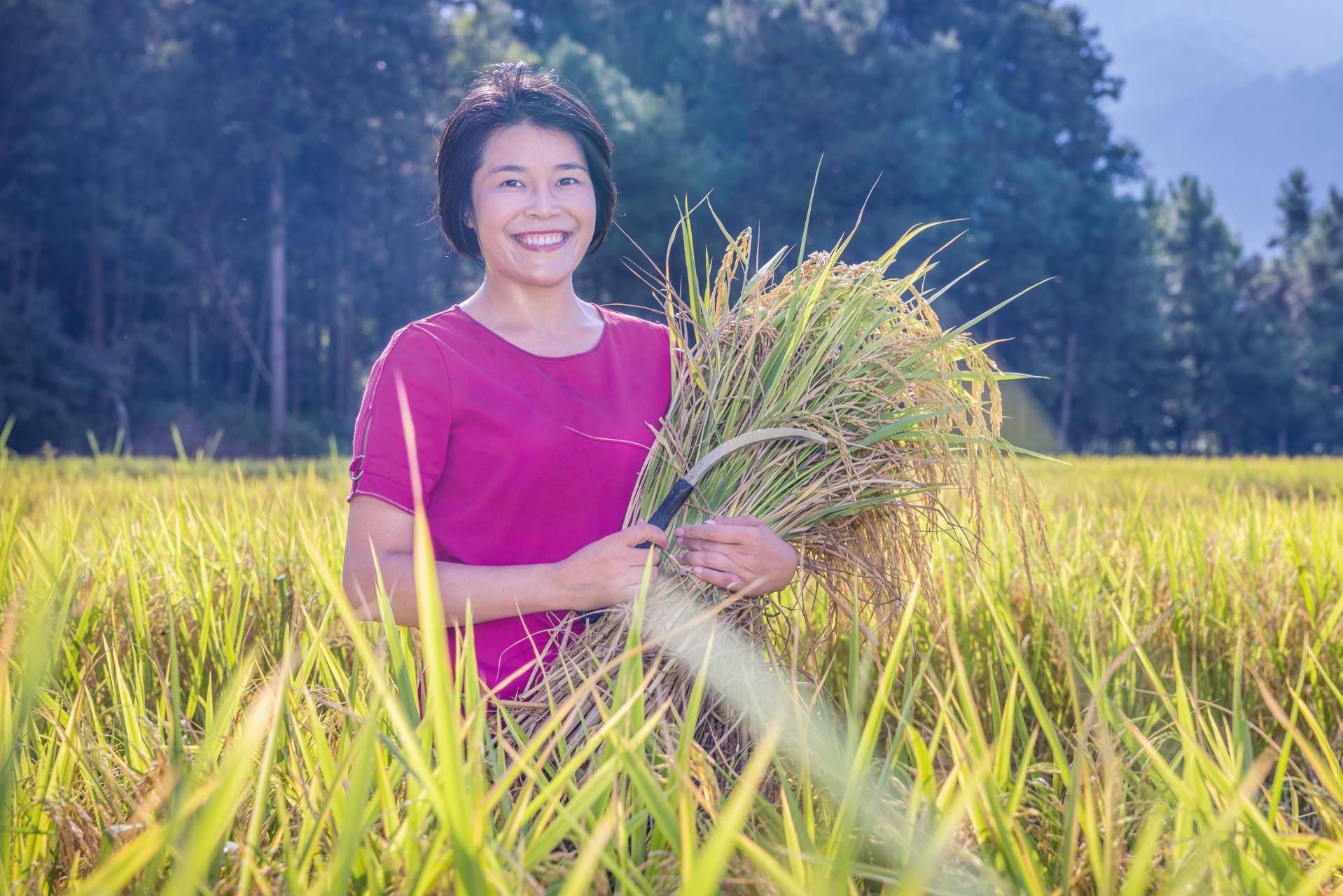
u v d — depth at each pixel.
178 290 40.31
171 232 40.28
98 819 1.57
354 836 1.08
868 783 1.42
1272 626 3.18
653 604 1.84
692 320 2.32
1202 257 69.88
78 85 37.22
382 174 41.72
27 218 38.41
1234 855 1.26
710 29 48.06
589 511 2.06
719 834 0.93
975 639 3.17
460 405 2.00
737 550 1.91
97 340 38.06
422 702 1.72
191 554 3.82
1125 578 3.49
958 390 2.24
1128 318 56.50
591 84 34.34
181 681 2.77
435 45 41.16
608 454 2.07
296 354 45.69
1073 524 5.20
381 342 48.16
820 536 2.15
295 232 41.16
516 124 2.11
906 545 2.21
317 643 1.67
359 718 1.59
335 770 1.44
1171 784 1.37
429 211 2.29
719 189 36.12
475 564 2.02
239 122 37.41
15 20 36.56
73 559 3.38
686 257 2.35
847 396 2.18
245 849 1.21
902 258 42.19
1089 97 69.12
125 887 1.31
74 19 37.59
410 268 44.50
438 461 2.00
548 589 1.85
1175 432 71.19
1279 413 68.69
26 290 36.97
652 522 2.00
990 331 54.94
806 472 2.13
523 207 2.07
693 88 43.66
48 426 34.75
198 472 7.85
